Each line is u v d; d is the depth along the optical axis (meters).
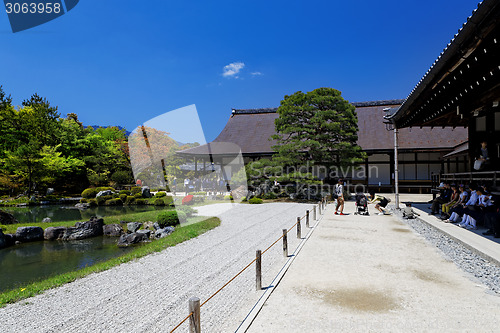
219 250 7.50
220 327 3.55
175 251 7.49
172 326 3.67
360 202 13.41
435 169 25.36
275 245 7.81
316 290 4.52
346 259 6.20
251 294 4.48
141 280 5.39
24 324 3.81
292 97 21.44
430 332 3.23
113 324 3.75
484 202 8.16
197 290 4.84
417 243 7.59
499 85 7.94
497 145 10.43
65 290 5.00
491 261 5.77
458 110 10.59
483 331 3.23
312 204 18.95
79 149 34.69
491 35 5.38
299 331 3.29
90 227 12.05
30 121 31.70
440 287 4.55
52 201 24.44
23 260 8.61
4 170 26.88
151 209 19.58
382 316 3.62
